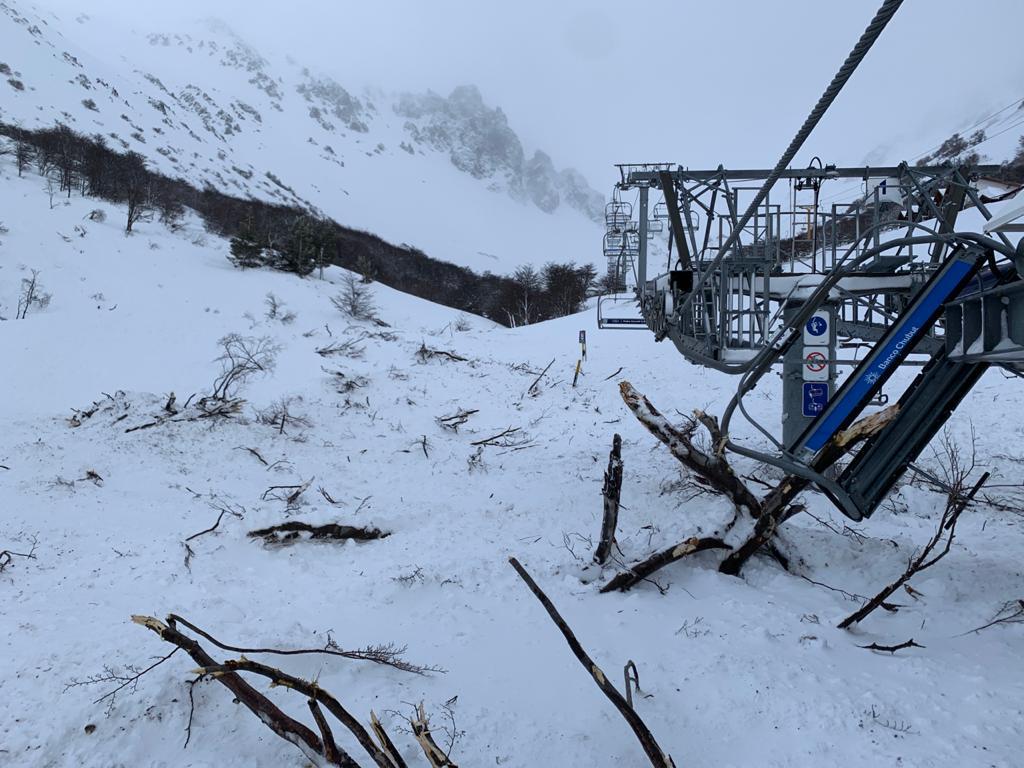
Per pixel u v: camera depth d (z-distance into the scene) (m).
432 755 4.27
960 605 7.64
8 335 27.62
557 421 22.05
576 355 30.11
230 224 84.62
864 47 2.98
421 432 21.27
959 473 12.98
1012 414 16.44
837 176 10.06
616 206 12.95
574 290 70.06
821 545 9.20
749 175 10.09
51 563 9.70
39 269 45.91
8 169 68.75
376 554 10.23
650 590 8.45
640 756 5.30
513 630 7.47
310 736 4.87
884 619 7.52
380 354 29.78
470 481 15.39
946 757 4.91
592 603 8.15
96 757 5.12
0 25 133.00
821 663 6.47
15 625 7.12
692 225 10.27
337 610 8.05
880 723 5.39
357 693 6.10
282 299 49.88
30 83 117.69
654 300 11.77
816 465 7.07
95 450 16.62
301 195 184.88
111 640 6.71
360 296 50.31
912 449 6.89
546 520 11.56
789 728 5.45
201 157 142.62
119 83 158.12
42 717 5.42
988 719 5.36
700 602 8.02
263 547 10.37
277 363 27.14
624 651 6.91
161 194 77.56
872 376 6.60
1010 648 6.57
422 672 6.46
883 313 12.17
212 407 20.38
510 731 5.57
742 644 6.85
